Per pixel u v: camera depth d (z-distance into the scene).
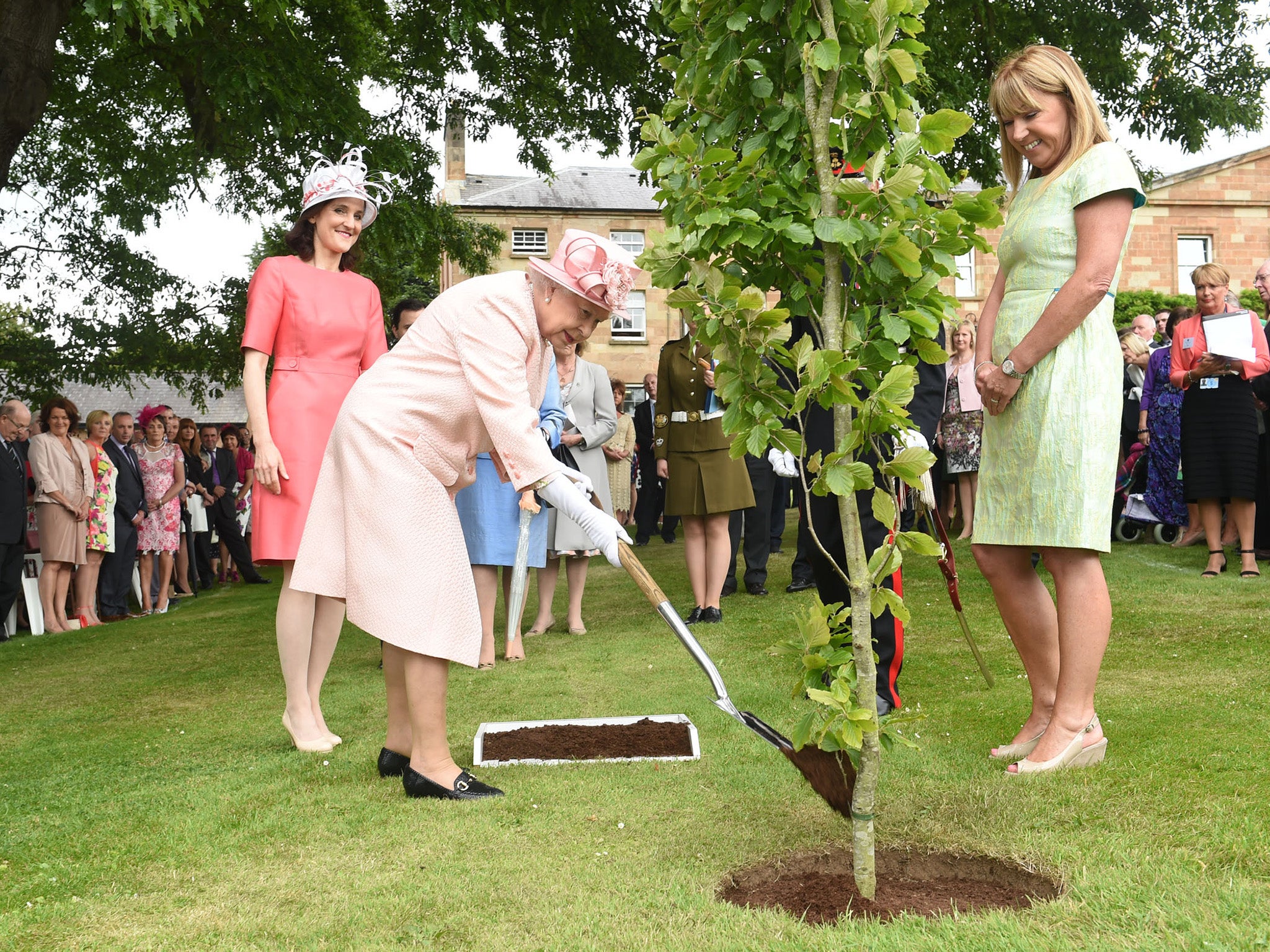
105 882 2.52
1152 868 2.23
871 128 2.32
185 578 12.25
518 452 3.02
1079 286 3.13
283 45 11.09
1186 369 7.20
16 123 7.81
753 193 2.35
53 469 9.68
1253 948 1.82
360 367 4.32
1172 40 13.74
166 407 11.84
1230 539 8.39
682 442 6.46
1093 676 3.12
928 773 3.10
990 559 3.38
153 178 15.69
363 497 3.21
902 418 2.23
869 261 2.34
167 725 4.48
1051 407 3.19
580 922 2.14
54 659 6.83
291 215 14.48
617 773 3.25
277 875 2.52
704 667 2.50
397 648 3.36
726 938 2.01
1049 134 3.31
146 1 5.95
